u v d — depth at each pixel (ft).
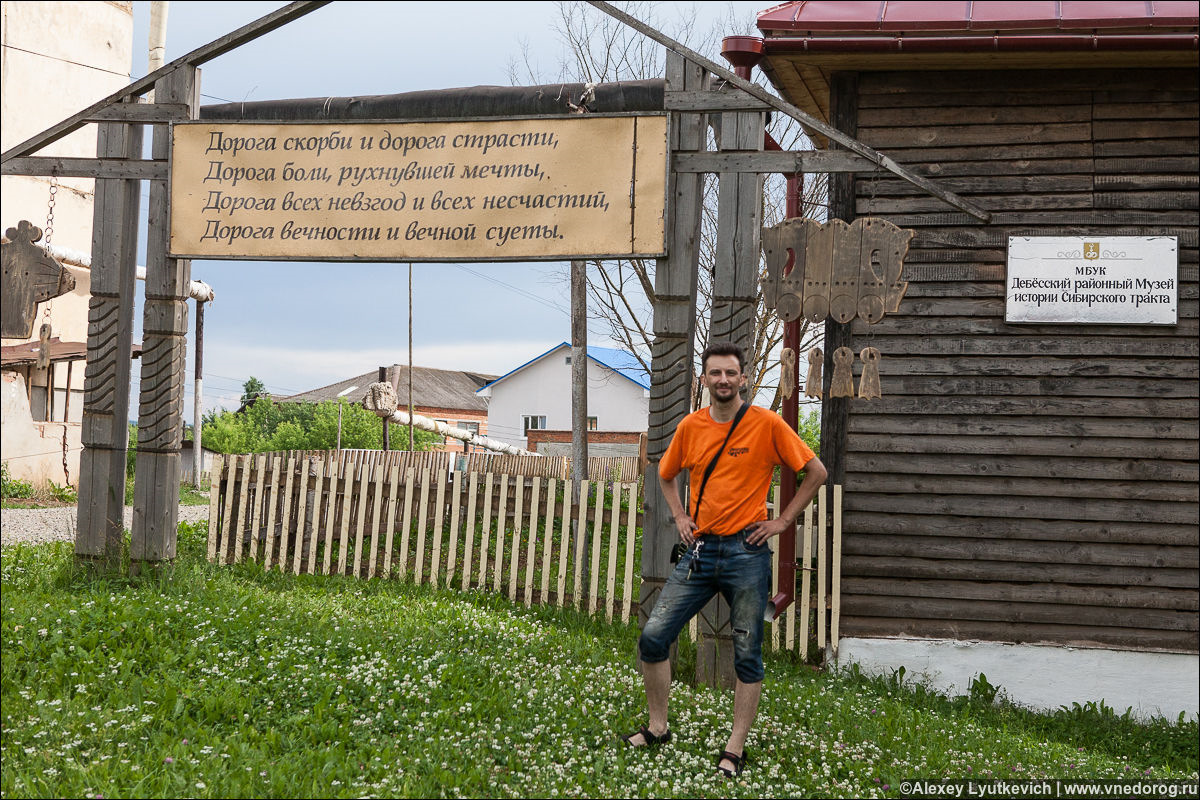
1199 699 25.12
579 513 30.68
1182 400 25.68
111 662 17.40
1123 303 25.90
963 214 26.76
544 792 14.01
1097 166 26.25
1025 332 26.40
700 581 16.46
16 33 53.72
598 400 180.65
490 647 21.99
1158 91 26.17
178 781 13.38
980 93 26.91
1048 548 26.08
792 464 16.16
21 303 24.03
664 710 16.70
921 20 25.16
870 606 26.76
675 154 21.42
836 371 22.56
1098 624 25.80
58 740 14.55
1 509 56.54
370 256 22.43
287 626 20.94
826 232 21.08
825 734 18.56
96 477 24.17
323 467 33.19
